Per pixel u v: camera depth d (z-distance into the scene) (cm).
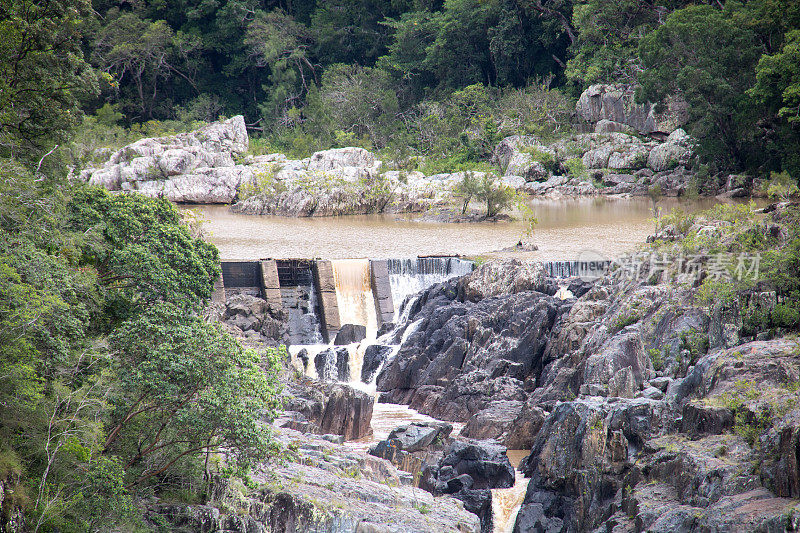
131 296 7700
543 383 10400
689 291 10019
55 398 5534
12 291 5619
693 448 6656
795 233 9888
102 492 5384
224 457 6731
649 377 9162
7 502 4919
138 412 5816
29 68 8562
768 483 5847
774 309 9119
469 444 8275
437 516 6538
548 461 7525
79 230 7938
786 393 7000
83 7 9088
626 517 6531
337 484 6638
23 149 8575
